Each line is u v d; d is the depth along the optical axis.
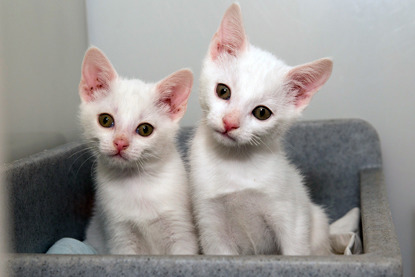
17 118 0.44
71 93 0.57
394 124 0.60
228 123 0.39
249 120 0.41
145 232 0.45
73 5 0.57
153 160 0.44
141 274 0.32
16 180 0.41
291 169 0.46
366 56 0.59
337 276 0.31
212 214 0.44
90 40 0.61
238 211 0.43
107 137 0.41
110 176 0.45
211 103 0.41
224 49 0.43
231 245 0.45
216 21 0.60
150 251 0.46
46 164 0.45
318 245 0.47
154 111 0.44
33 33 0.48
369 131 0.55
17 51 0.44
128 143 0.41
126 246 0.45
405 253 0.61
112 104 0.42
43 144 0.50
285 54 0.60
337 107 0.60
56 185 0.47
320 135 0.56
